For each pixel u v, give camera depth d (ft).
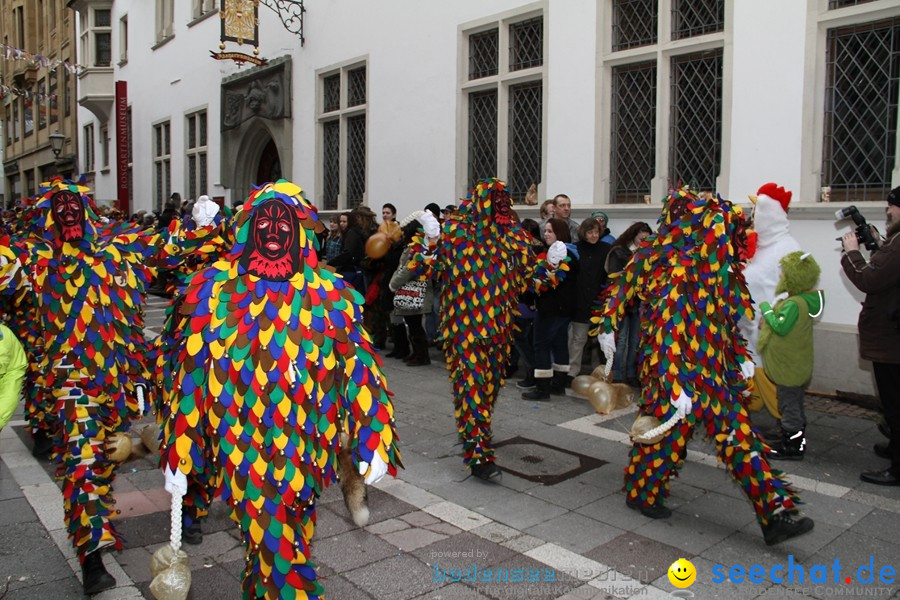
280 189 8.46
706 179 23.25
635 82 24.95
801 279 15.49
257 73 44.70
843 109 20.21
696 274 11.75
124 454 10.57
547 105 26.94
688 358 11.61
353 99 38.17
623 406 14.40
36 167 97.45
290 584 7.61
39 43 95.20
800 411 15.97
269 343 7.95
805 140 20.31
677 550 11.87
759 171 21.38
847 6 19.66
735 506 13.74
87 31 70.79
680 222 12.13
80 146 80.33
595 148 25.44
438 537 12.41
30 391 15.34
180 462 7.93
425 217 14.97
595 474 15.44
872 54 19.56
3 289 11.35
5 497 14.10
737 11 21.52
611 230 25.09
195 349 8.04
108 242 11.73
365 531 12.64
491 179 14.75
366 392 8.32
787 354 15.66
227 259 8.56
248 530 7.67
